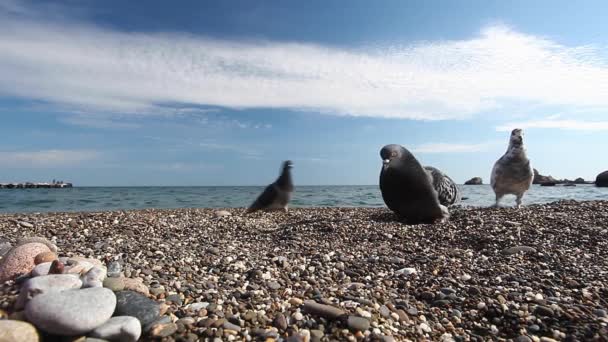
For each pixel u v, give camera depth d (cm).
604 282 54
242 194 504
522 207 115
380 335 38
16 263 46
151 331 35
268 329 38
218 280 53
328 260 69
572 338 39
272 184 152
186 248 73
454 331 42
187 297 45
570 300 48
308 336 37
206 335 36
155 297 43
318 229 95
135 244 74
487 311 46
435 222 101
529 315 44
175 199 349
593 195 292
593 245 71
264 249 77
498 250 73
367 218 116
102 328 34
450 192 122
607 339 38
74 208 233
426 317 45
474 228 88
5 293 39
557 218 91
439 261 66
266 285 52
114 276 48
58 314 32
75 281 39
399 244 81
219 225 108
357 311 42
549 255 67
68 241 79
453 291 52
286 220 124
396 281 57
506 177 117
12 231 91
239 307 42
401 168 99
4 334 30
